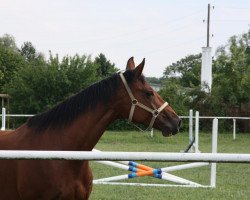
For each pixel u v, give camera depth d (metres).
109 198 8.48
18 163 4.32
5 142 4.50
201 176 11.84
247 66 31.72
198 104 28.78
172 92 29.08
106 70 47.12
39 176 4.25
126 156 2.82
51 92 34.19
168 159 2.79
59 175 4.24
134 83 4.62
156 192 9.11
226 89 30.41
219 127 28.44
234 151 17.70
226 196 8.81
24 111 34.16
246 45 37.91
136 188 9.55
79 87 34.84
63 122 4.50
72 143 4.46
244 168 13.58
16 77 35.12
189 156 2.79
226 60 31.94
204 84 31.70
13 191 4.38
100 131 4.58
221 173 12.46
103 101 4.56
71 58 35.09
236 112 28.86
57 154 2.87
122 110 4.64
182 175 12.00
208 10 45.34
